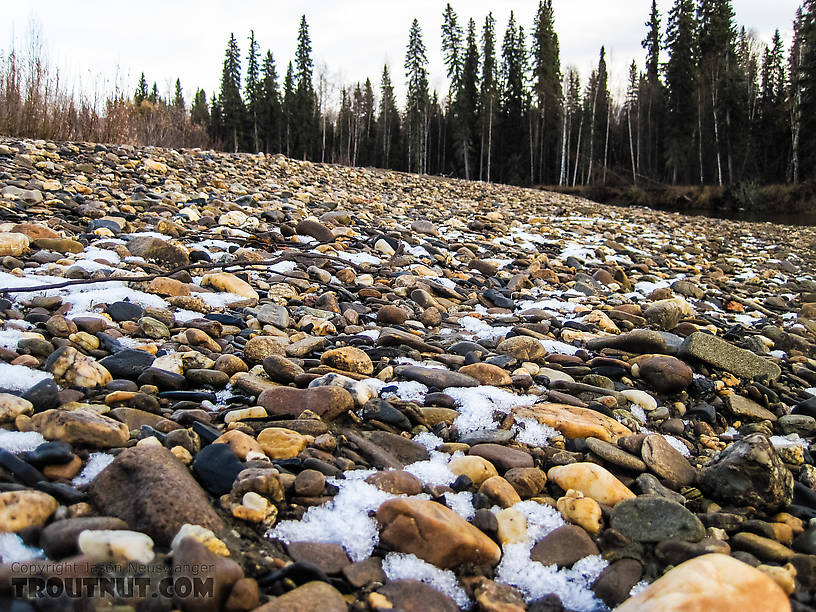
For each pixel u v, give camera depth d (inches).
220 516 70.4
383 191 519.5
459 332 168.2
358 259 237.5
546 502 86.0
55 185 262.8
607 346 158.4
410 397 114.2
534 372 136.6
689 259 389.7
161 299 150.6
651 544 77.8
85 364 100.3
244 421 96.0
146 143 613.0
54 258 168.6
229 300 162.1
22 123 438.9
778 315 252.4
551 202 679.1
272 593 61.6
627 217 608.4
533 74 1787.6
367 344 142.9
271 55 2084.2
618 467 98.5
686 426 125.3
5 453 72.5
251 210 293.6
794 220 956.6
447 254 273.9
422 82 1843.0
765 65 1780.3
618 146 1968.5
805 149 1326.3
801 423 128.9
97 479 71.4
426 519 72.1
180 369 111.0
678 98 1518.2
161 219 241.8
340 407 100.0
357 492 80.2
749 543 80.0
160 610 54.8
